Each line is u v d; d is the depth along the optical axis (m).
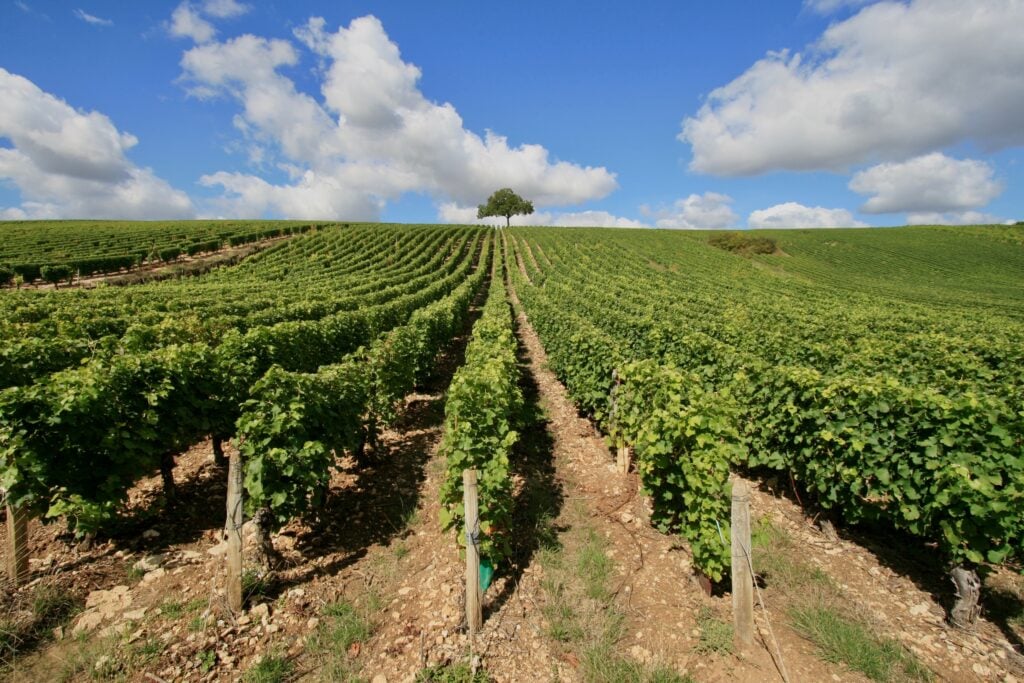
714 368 10.27
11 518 4.96
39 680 4.08
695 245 79.69
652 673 4.23
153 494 7.06
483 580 5.21
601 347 9.87
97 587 5.16
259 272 42.62
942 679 4.27
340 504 7.16
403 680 4.16
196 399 7.30
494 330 14.02
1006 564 5.85
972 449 5.27
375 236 71.94
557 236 84.44
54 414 5.21
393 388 10.05
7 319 14.20
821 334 16.67
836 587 5.41
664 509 6.18
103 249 46.56
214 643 4.51
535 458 8.98
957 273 63.44
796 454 7.02
